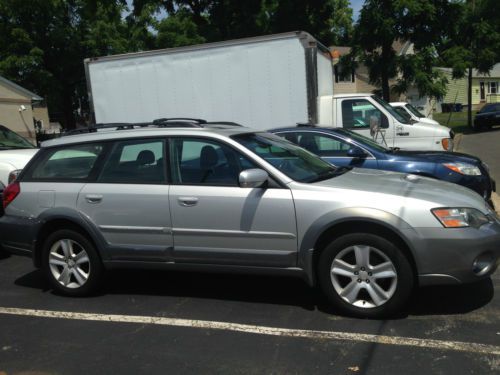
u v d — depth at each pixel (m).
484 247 3.99
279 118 9.55
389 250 4.07
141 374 3.53
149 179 4.80
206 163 4.67
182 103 10.20
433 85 22.20
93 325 4.42
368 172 5.08
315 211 4.22
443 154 7.32
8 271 6.26
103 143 5.08
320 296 4.84
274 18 26.25
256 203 4.38
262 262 4.43
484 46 26.91
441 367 3.42
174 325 4.34
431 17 20.84
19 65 29.22
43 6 29.77
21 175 5.36
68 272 5.12
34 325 4.48
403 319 4.20
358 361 3.55
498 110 28.00
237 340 3.99
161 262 4.78
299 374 3.42
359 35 22.52
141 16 27.36
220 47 9.75
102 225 4.89
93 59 10.69
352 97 9.78
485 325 4.03
